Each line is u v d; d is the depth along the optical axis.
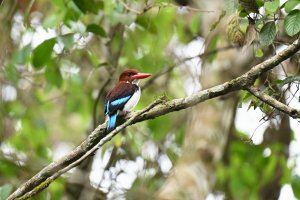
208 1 12.50
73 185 12.12
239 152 13.69
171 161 12.27
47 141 15.05
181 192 11.66
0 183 11.87
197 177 11.91
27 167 12.43
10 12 11.38
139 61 12.84
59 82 11.66
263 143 13.59
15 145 13.83
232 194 13.93
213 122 12.40
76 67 13.05
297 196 12.89
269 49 9.30
